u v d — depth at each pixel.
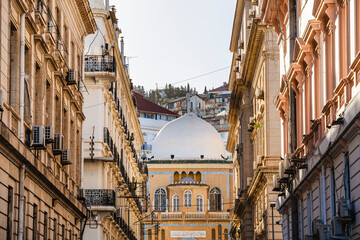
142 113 148.88
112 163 54.50
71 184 38.84
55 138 32.66
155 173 114.25
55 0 34.38
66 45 37.81
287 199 36.31
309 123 30.56
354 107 21.02
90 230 49.50
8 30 24.25
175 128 118.94
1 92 21.70
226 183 114.00
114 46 56.41
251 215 65.12
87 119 50.16
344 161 23.09
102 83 50.50
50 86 32.25
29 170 26.92
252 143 63.00
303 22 31.55
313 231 26.72
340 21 24.08
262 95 51.19
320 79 27.92
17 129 25.64
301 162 31.31
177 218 109.81
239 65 69.31
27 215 27.23
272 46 49.00
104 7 53.53
